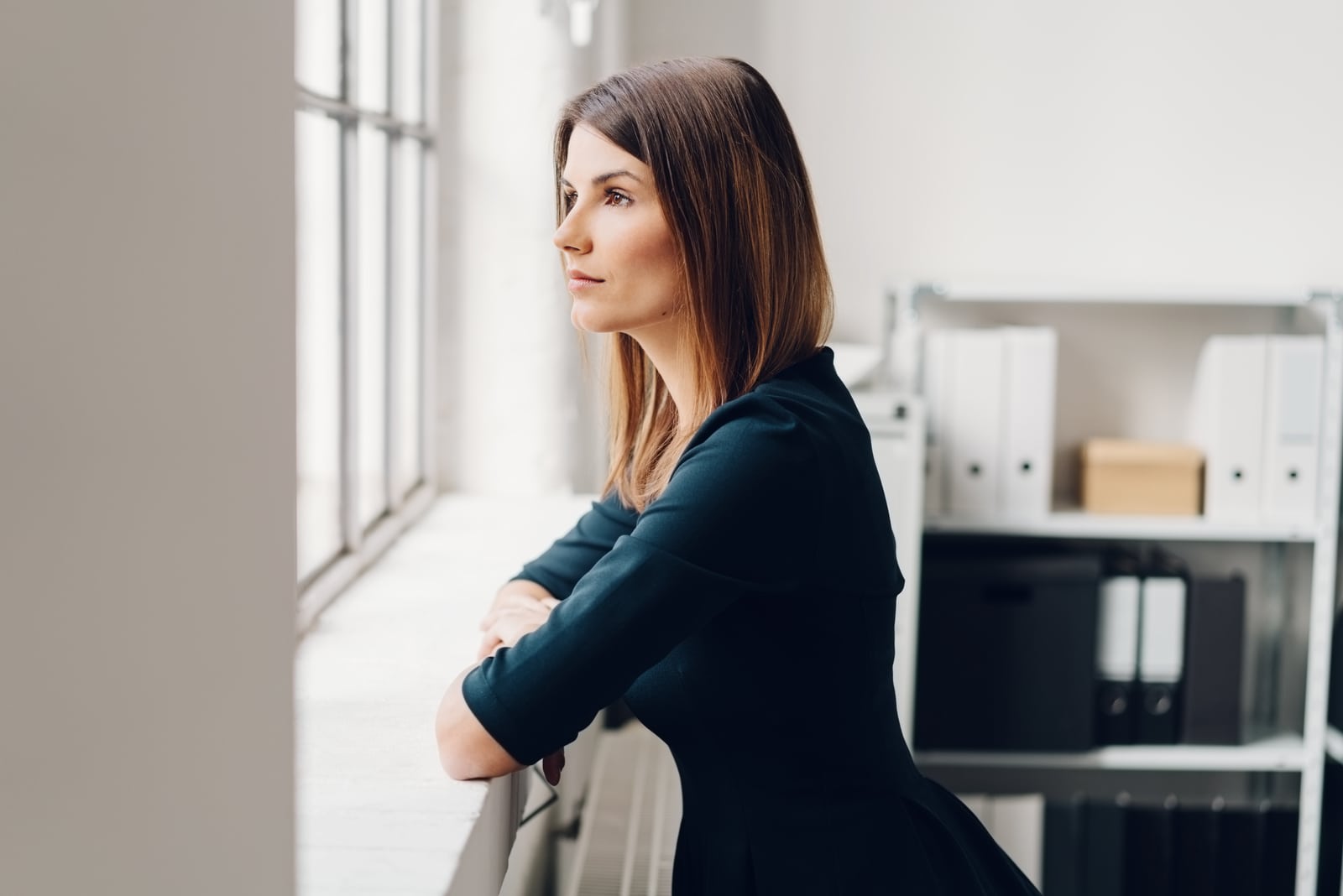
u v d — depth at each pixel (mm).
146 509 446
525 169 2385
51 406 385
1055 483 3055
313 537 1910
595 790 2066
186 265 470
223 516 515
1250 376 2701
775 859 1100
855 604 1078
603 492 1458
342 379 1834
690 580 973
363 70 2129
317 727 1203
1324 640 2719
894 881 1095
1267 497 2717
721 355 1095
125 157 422
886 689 1137
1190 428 3029
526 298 2420
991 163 2977
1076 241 2984
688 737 1124
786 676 1073
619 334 1321
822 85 2973
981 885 1145
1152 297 2641
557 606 1010
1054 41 2945
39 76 373
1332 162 2951
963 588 2656
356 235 1833
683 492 992
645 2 2967
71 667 400
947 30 2951
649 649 978
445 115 2393
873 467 1094
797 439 1014
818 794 1105
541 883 1843
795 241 1108
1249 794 3100
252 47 527
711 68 1103
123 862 435
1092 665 2678
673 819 1970
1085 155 2967
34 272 374
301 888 863
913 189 2990
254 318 542
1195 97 2947
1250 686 3080
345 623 1582
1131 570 2766
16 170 363
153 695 454
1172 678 2730
